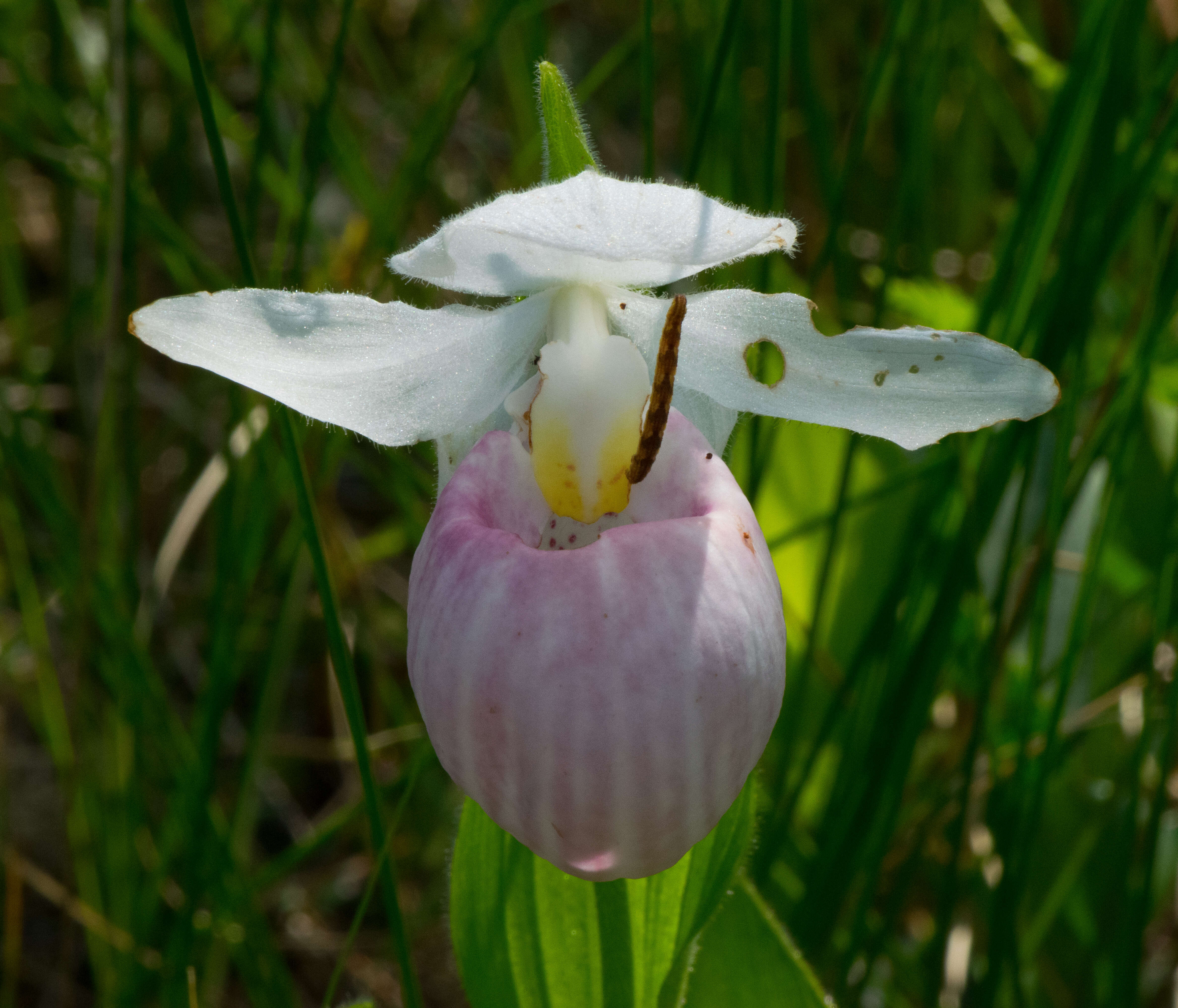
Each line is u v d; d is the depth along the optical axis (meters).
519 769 0.27
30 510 0.40
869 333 0.30
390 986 0.36
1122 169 0.33
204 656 0.36
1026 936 0.35
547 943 0.30
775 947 0.30
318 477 0.36
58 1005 0.37
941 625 0.33
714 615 0.27
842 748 0.34
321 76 0.38
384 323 0.30
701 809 0.28
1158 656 0.34
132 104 0.34
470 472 0.29
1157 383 0.34
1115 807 0.34
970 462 0.34
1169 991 0.35
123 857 0.35
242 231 0.30
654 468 0.30
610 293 0.30
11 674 0.37
